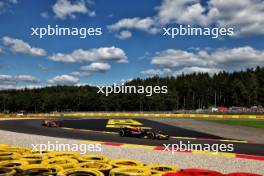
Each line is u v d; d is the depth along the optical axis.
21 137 16.06
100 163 6.06
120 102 87.75
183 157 10.52
